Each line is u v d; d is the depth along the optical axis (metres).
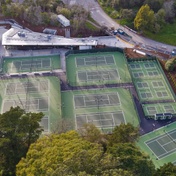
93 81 180.38
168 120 156.75
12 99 166.12
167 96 171.62
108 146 113.81
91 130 124.12
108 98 168.75
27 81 178.50
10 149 102.75
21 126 107.69
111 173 81.75
